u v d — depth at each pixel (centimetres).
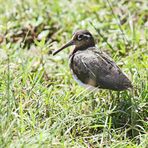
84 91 1352
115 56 1476
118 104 1337
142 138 1229
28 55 1555
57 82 1460
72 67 1404
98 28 1709
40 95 1317
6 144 1120
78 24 1747
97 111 1306
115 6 1858
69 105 1297
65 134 1204
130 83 1314
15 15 1766
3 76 1361
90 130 1280
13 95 1267
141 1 1866
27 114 1273
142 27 1725
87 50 1431
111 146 1202
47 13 1783
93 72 1352
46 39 1700
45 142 1145
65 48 1609
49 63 1552
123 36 1603
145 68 1434
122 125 1304
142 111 1324
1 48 1603
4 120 1175
